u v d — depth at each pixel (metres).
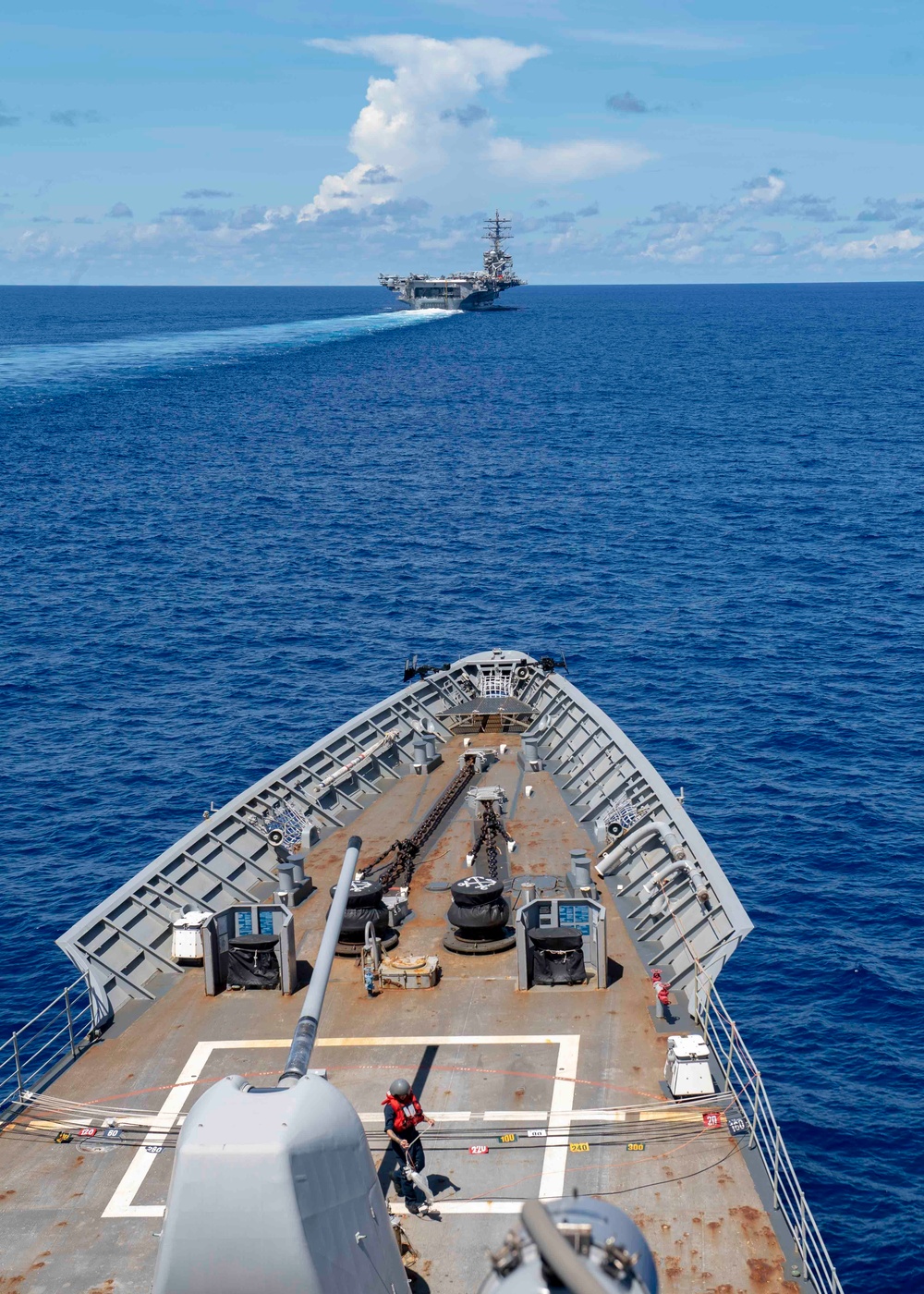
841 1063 34.97
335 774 34.44
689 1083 20.70
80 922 25.42
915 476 127.06
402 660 71.62
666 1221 18.06
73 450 140.62
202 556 95.31
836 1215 28.97
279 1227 13.95
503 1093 21.19
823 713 62.66
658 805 31.00
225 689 67.06
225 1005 24.48
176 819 51.53
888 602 82.75
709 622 78.44
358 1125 15.57
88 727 61.62
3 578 88.75
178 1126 20.69
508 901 27.00
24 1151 20.19
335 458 139.38
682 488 121.94
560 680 42.28
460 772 35.84
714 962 23.80
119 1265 17.58
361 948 26.08
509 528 105.25
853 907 43.72
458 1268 17.41
